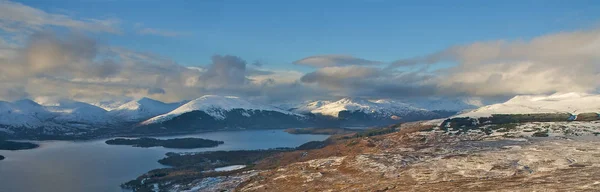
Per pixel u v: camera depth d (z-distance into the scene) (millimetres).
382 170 164875
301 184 160625
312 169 195250
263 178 196875
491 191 101312
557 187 96250
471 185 114750
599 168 128750
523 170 139375
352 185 142000
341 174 170250
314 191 143250
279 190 159750
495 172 139250
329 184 153000
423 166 163125
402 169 162375
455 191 107625
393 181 140125
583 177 111000
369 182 144625
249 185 183875
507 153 180250
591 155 159875
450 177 137250
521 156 167625
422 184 127562
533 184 105625
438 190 111938
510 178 125312
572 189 91625
